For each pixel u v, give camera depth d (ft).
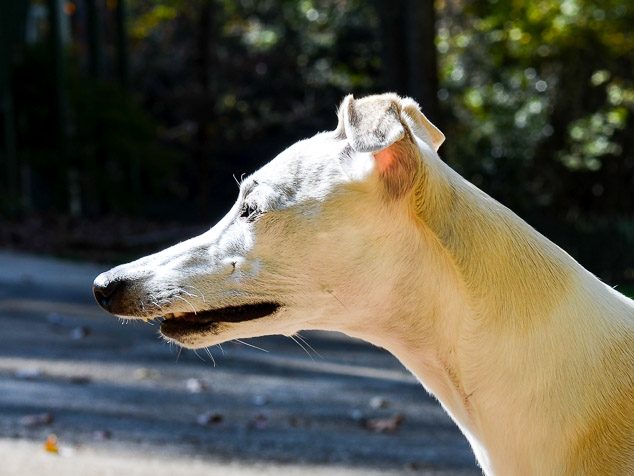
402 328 9.87
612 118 75.25
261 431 21.39
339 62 92.58
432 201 9.42
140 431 20.83
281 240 9.77
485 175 78.18
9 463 17.66
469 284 9.43
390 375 27.89
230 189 101.81
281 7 95.96
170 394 24.34
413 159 9.29
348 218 9.60
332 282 9.75
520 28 69.05
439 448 20.59
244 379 26.40
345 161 9.71
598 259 58.13
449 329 9.66
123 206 75.56
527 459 9.50
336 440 20.90
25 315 32.65
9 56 68.13
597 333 9.53
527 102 79.41
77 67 78.38
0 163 68.08
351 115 9.36
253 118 98.78
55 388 24.08
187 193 100.73
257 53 96.84
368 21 89.76
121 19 80.12
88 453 18.90
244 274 9.91
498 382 9.50
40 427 20.65
